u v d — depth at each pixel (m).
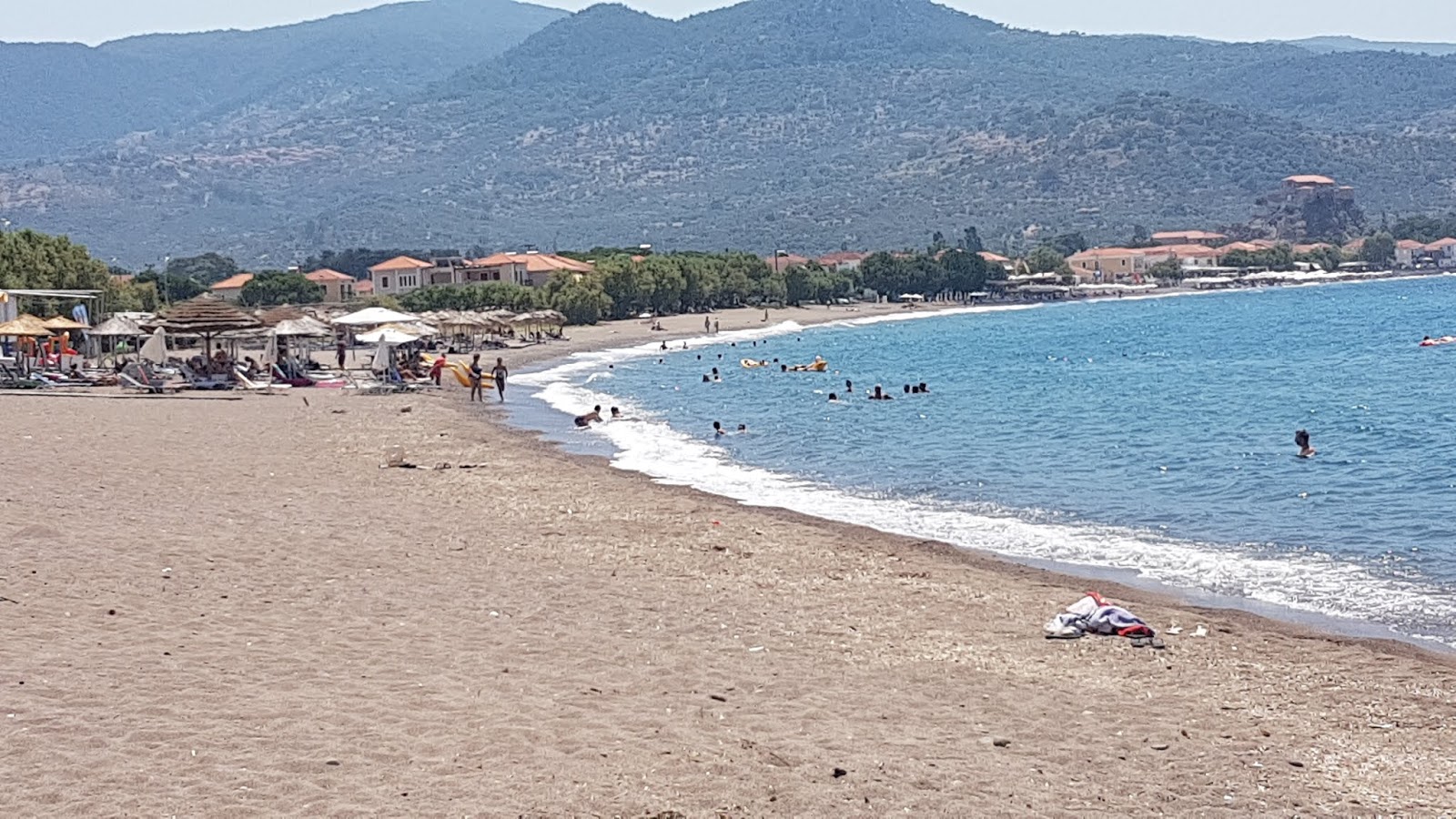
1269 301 198.62
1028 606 20.06
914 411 55.38
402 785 11.29
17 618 16.52
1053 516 29.48
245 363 70.62
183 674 14.33
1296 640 18.25
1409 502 30.16
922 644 17.55
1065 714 14.48
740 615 18.83
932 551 24.84
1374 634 18.89
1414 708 15.04
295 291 176.25
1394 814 11.77
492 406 58.78
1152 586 22.14
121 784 11.05
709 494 32.31
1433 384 61.16
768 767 12.17
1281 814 11.73
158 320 63.78
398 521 26.22
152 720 12.72
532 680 14.81
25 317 65.94
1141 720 14.35
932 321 173.38
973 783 12.09
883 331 145.88
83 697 13.34
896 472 36.84
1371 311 147.38
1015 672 16.23
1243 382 66.62
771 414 55.09
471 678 14.77
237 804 10.73
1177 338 113.06
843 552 24.36
